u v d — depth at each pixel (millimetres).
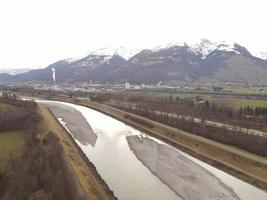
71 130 110938
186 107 154000
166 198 54562
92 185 56938
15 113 99188
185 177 64812
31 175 53719
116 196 55000
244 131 98562
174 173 67125
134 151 84562
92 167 69062
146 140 98750
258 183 61500
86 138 99875
